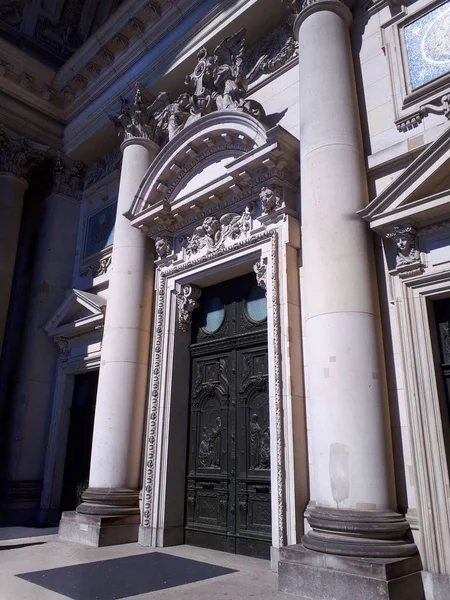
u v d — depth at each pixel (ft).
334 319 18.30
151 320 30.17
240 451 24.07
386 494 16.43
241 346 25.67
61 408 36.68
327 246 19.36
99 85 40.63
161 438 26.35
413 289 18.44
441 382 17.60
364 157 21.68
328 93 21.88
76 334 37.01
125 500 26.12
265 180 24.23
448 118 19.38
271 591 16.21
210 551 23.48
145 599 15.24
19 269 43.09
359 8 24.94
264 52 29.53
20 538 27.40
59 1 44.98
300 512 19.20
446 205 17.31
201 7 32.83
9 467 36.04
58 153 43.04
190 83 31.68
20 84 41.29
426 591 15.29
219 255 26.22
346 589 14.52
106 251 37.93
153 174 30.19
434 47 21.35
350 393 17.26
